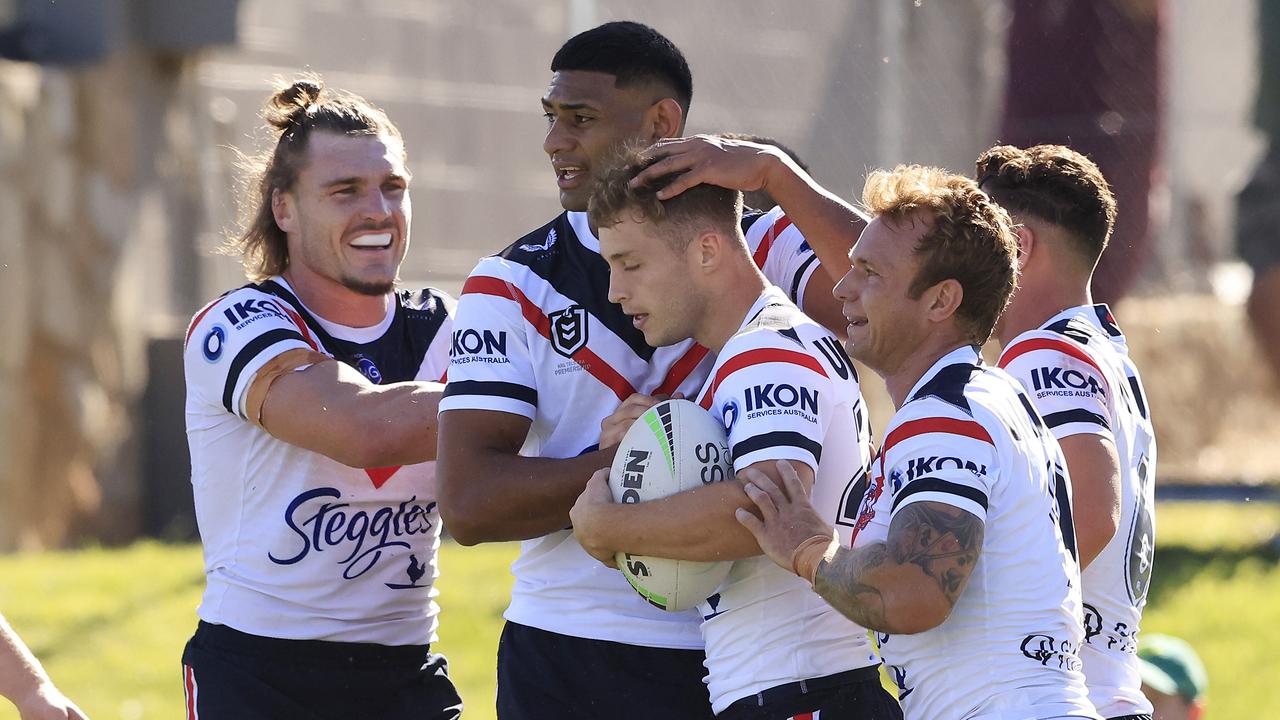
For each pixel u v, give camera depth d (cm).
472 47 4500
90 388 3806
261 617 1376
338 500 1378
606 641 1293
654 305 1188
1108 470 1199
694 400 1300
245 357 1347
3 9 3912
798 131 4322
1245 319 3762
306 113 1420
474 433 1273
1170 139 3888
